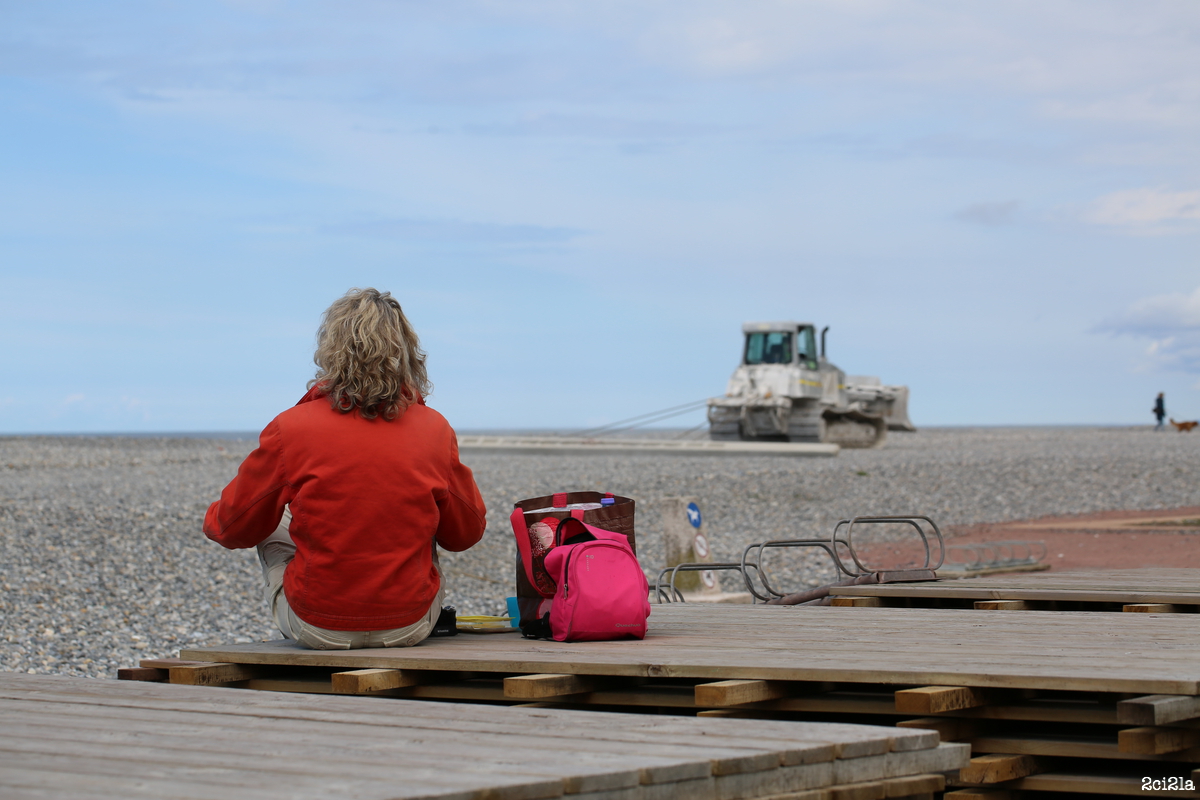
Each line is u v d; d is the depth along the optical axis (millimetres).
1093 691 3568
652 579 11672
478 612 10781
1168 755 3479
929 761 3268
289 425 4660
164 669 4848
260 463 4660
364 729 3355
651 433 98750
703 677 4039
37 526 14742
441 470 4828
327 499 4609
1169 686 3400
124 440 54969
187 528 15266
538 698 3967
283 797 2500
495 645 4809
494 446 35031
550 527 5094
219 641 9469
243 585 11992
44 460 34188
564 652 4438
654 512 18312
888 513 18469
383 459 4656
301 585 4672
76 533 14367
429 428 4828
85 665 8508
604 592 4801
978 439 51062
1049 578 7828
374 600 4648
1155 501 20000
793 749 2994
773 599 7141
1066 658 4043
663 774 2770
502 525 16688
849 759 3100
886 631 5094
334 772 2762
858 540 15750
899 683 3740
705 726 3371
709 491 20766
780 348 36031
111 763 2895
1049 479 22953
